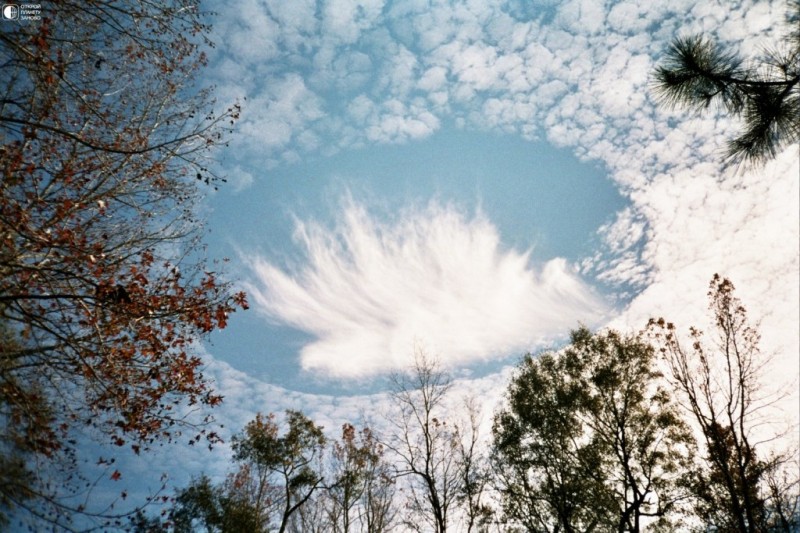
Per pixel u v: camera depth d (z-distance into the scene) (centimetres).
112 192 998
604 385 1695
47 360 825
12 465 661
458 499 1664
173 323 968
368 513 1964
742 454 1134
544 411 1703
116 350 875
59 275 850
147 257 1015
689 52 491
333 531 2019
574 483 1577
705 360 1240
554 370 1795
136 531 672
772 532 1153
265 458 2108
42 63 708
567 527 1483
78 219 957
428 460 1703
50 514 602
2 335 801
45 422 784
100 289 746
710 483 1334
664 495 1479
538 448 1647
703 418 1202
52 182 892
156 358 923
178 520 1805
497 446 1709
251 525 1980
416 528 1703
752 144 487
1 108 764
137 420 917
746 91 471
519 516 1585
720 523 1304
